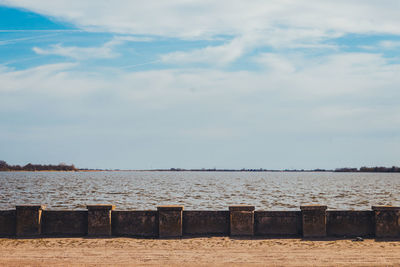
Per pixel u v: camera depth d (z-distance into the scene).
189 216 19.47
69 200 66.12
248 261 14.80
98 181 172.38
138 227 19.39
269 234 19.28
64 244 17.59
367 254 15.63
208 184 144.12
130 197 73.19
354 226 19.09
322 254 15.72
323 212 18.84
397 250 16.27
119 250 16.55
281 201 64.75
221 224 19.47
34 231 19.25
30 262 14.72
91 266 14.26
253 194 84.19
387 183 167.12
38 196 75.81
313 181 196.38
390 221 18.73
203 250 16.52
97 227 19.23
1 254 15.87
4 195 78.44
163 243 17.78
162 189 104.12
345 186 132.75
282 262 14.63
